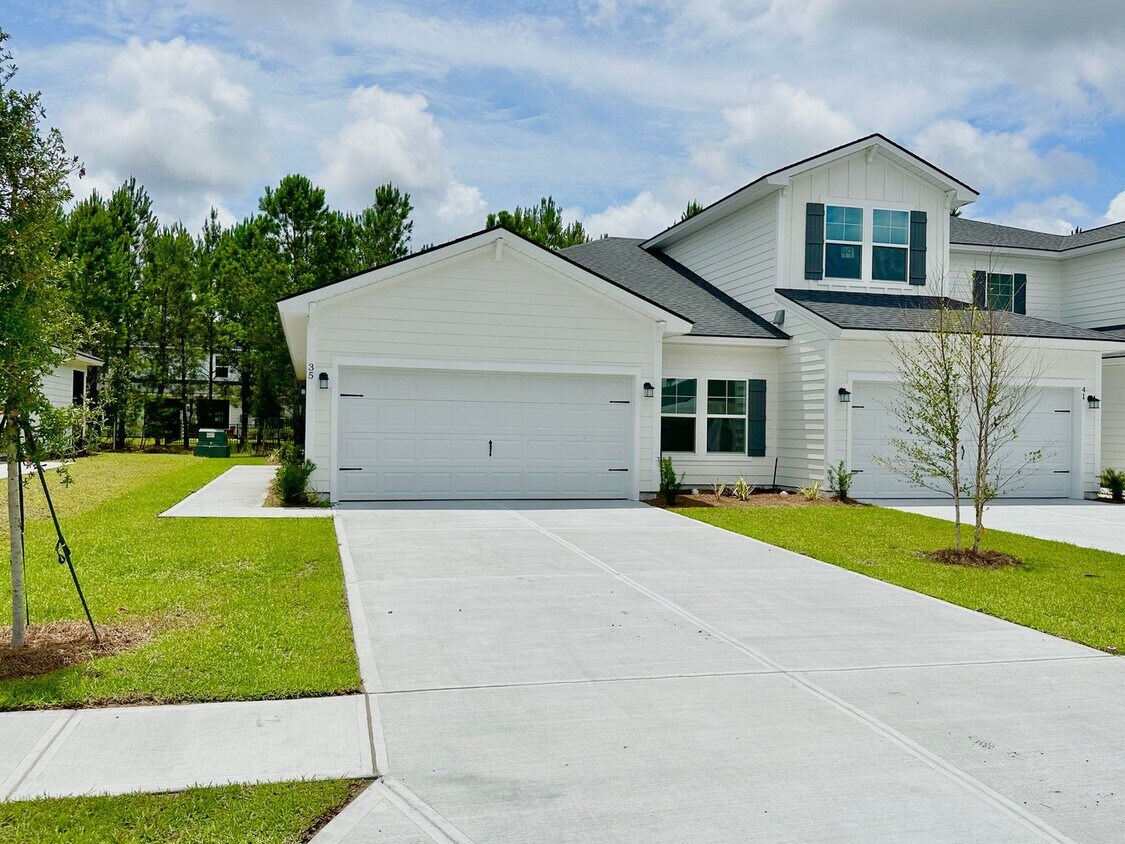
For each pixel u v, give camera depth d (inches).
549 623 261.1
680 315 591.2
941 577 347.3
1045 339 636.7
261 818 135.0
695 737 174.2
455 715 183.3
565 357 571.2
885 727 181.9
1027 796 150.8
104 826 130.6
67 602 264.2
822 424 628.1
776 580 333.7
